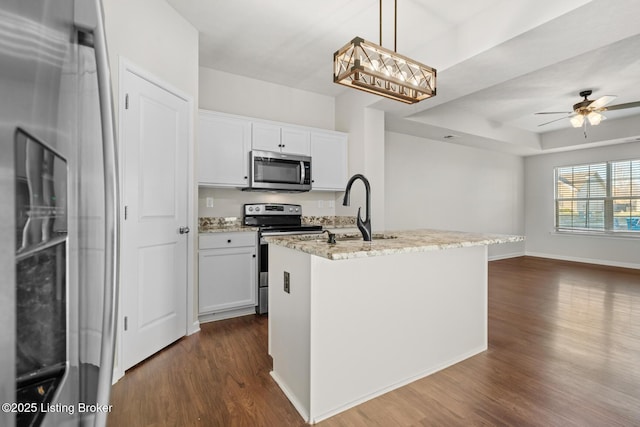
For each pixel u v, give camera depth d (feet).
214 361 6.99
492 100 14.28
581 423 4.95
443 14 8.18
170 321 7.82
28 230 1.43
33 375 1.46
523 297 12.28
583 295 12.59
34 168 1.46
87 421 1.72
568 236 21.34
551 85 12.50
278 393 5.78
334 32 9.16
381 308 5.81
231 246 9.78
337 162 13.16
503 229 22.16
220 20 8.59
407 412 5.27
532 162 23.36
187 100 8.50
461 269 7.11
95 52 1.78
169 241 7.80
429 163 18.26
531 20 6.93
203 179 10.19
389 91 6.44
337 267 5.30
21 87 1.40
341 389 5.35
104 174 1.80
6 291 1.35
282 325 6.02
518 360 7.08
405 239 6.28
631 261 18.45
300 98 13.43
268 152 11.17
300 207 12.95
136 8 6.82
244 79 12.13
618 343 7.97
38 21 1.49
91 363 1.74
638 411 5.24
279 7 8.04
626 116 16.94
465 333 7.18
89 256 1.73
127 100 6.53
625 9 6.17
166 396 5.65
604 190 19.65
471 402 5.52
